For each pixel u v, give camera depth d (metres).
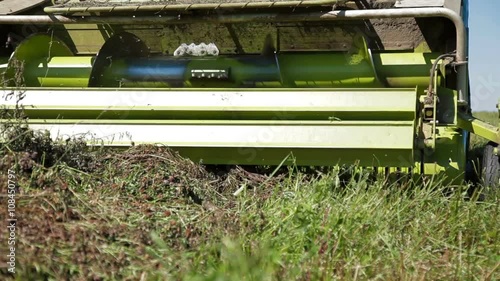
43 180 5.09
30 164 5.20
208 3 6.12
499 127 5.93
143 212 5.07
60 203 4.89
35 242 4.62
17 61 6.25
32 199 4.89
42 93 6.06
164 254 4.69
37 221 4.71
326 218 5.01
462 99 6.09
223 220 5.04
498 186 5.78
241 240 4.82
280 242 4.88
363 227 5.01
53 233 4.66
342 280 4.60
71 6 6.30
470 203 5.39
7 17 6.36
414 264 4.77
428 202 5.44
